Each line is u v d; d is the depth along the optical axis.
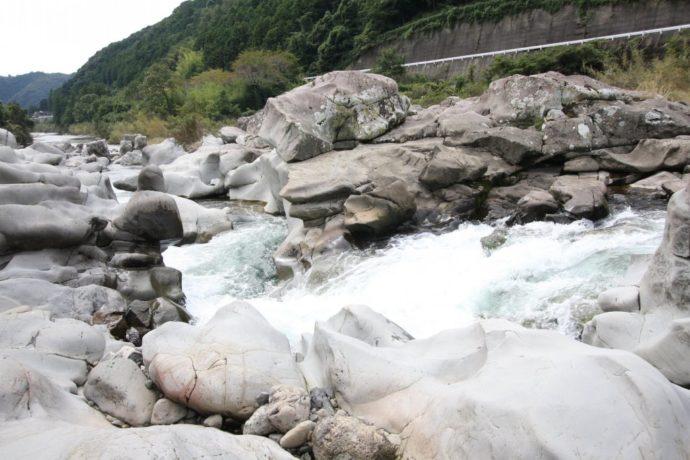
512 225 9.20
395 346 4.88
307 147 11.49
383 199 9.14
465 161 10.04
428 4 35.72
